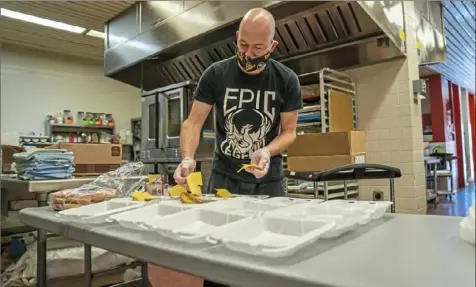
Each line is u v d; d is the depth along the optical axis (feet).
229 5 10.14
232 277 2.02
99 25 15.74
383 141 11.55
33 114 19.99
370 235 2.55
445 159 22.86
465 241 2.27
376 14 9.39
